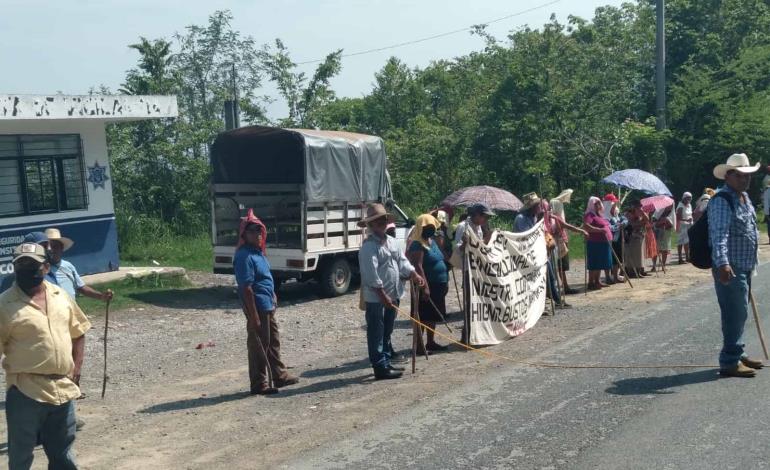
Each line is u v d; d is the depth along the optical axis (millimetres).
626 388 8000
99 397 9133
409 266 9453
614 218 16719
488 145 29141
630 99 31672
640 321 11844
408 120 34312
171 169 26188
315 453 6598
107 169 17953
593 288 15688
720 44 33812
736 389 7715
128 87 28297
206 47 32531
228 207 16219
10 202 16062
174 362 11000
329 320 13859
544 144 27578
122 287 16719
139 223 23453
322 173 15680
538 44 29531
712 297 13797
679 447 6207
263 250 8969
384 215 9055
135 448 7070
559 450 6301
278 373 9086
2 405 8953
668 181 30156
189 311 14797
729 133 30250
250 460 6562
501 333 11086
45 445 5652
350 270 16859
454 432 6910
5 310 5410
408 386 8695
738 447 6137
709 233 8078
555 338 11000
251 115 31344
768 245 22625
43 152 16656
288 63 30531
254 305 8703
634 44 31281
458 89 38156
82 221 17266
